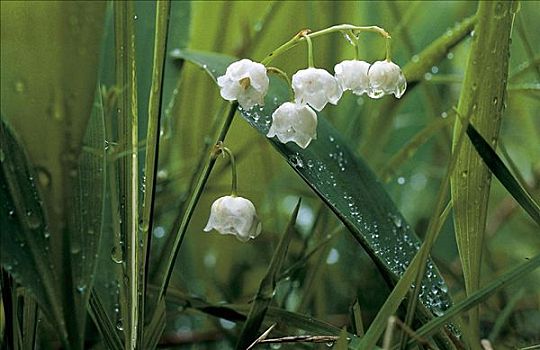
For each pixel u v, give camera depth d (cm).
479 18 18
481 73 18
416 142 25
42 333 23
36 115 15
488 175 19
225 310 21
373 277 27
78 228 16
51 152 15
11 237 16
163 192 28
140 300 18
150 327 19
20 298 20
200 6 28
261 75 19
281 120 19
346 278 28
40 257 16
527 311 26
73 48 15
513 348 22
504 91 18
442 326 18
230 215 20
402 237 19
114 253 19
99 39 15
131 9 17
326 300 27
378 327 17
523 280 27
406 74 25
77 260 16
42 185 16
